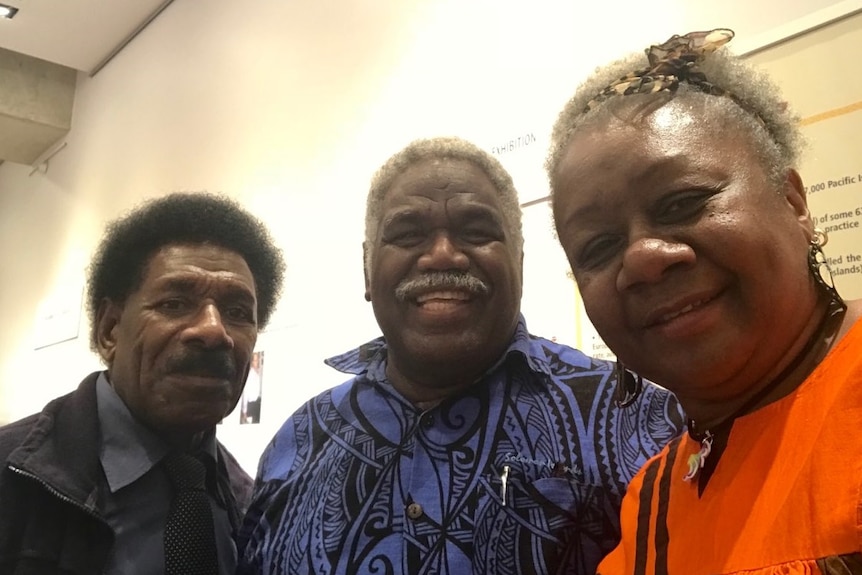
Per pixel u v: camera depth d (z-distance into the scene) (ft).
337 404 3.84
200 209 4.18
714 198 1.85
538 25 5.23
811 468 1.60
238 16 9.09
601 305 2.03
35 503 3.36
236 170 8.48
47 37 11.59
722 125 1.95
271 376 7.13
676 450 2.42
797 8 3.65
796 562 1.54
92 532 3.39
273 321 7.25
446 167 3.49
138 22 11.25
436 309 3.26
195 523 3.65
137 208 4.28
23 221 14.33
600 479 2.94
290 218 7.43
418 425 3.28
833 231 3.23
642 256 1.86
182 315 3.77
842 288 3.16
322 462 3.51
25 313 13.46
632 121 2.01
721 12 4.01
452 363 3.28
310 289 6.94
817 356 1.86
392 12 6.75
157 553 3.49
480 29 5.76
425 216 3.38
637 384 2.63
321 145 7.26
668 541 2.14
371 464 3.31
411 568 2.90
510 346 3.44
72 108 13.14
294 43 8.00
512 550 2.83
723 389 1.96
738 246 1.78
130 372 3.73
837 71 3.35
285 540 3.32
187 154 9.52
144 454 3.67
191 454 4.01
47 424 3.66
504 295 3.36
